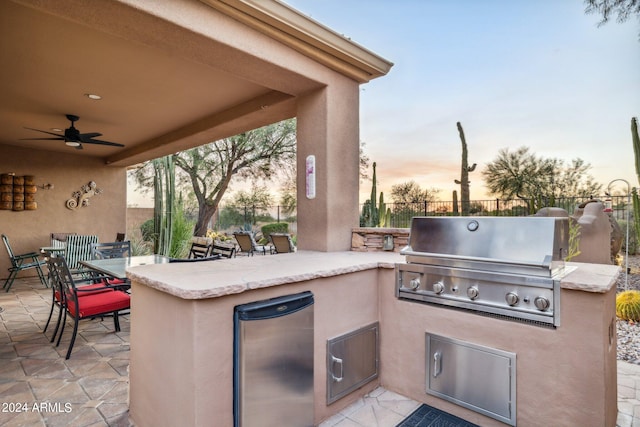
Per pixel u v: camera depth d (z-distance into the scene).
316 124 3.24
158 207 8.79
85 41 2.77
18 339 3.57
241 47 2.51
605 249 4.56
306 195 3.34
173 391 1.72
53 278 3.57
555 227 1.91
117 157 7.42
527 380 1.92
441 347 2.27
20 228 6.92
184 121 5.05
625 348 3.41
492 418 2.05
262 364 1.77
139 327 2.08
